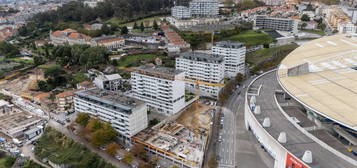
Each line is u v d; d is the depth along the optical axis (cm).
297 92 16525
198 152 17288
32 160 18000
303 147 14525
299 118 17862
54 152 18475
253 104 19850
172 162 16875
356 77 17650
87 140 19075
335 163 13162
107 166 16362
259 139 17412
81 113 19925
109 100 19400
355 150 13925
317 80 17850
